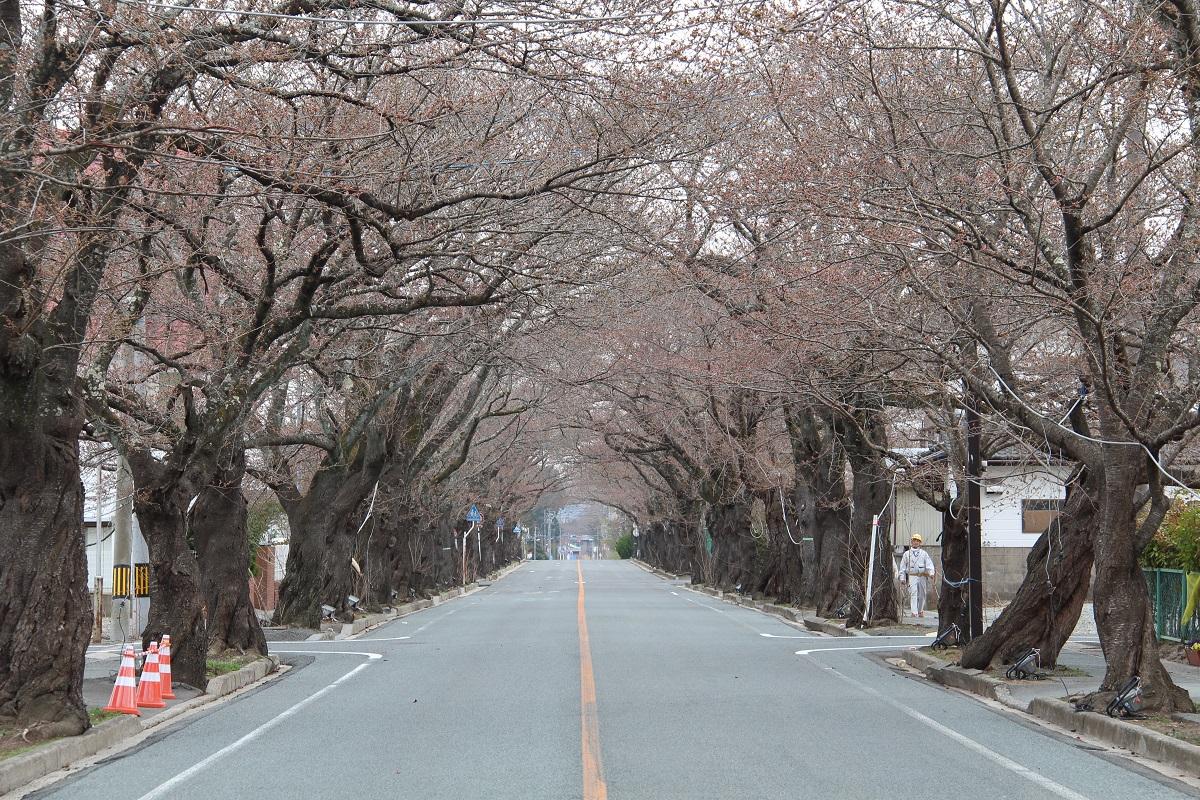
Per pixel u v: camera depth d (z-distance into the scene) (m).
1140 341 17.17
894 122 14.96
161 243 16.14
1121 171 14.01
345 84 14.80
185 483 16.73
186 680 16.44
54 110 13.56
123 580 23.09
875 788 9.36
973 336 14.69
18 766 10.05
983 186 14.24
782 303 17.97
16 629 11.91
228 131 11.39
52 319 12.44
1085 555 16.70
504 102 16.67
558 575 83.75
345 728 12.99
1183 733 11.23
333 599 30.72
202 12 12.17
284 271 18.17
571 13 12.30
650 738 11.89
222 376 17.52
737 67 16.88
